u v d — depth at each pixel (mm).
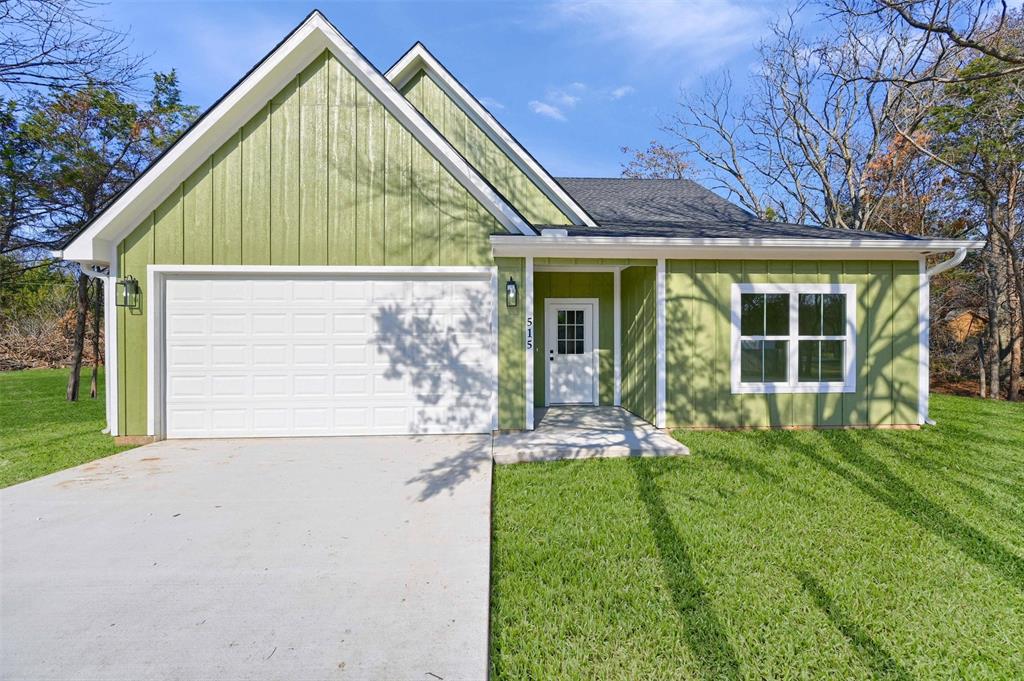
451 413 7262
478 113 9289
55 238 12609
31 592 2945
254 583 3039
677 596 2859
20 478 5246
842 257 7410
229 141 6891
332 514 4172
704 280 7344
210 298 6961
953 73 10453
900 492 4574
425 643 2459
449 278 7258
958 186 14633
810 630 2537
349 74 7023
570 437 6699
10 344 21672
